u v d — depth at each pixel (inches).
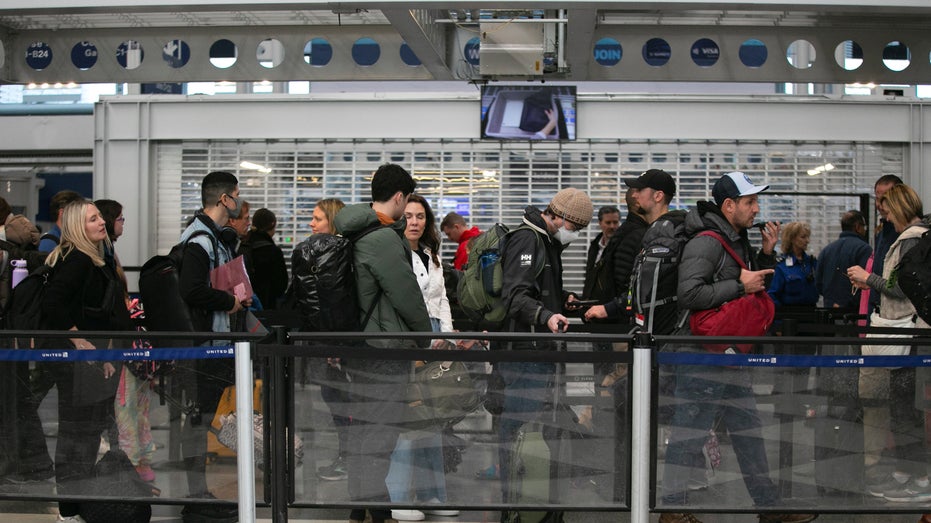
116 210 230.4
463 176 372.8
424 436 163.0
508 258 189.2
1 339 166.7
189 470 166.7
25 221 261.4
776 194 369.1
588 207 191.2
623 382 160.4
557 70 239.0
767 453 162.1
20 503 206.5
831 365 161.3
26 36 250.1
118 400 167.5
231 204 200.4
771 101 367.9
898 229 202.2
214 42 249.4
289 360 162.2
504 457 162.6
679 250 180.9
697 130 368.2
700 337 159.8
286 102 377.7
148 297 196.7
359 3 183.3
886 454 163.0
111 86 463.2
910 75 242.1
